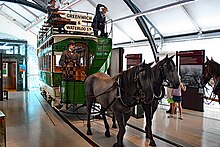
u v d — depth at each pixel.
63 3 10.67
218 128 5.80
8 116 7.18
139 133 5.28
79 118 6.87
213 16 7.90
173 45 10.46
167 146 4.42
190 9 8.21
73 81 6.47
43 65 10.17
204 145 4.48
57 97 7.13
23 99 11.03
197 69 8.24
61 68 6.84
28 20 16.38
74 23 7.12
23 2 11.30
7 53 16.31
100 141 4.65
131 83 3.81
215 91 4.74
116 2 10.02
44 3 12.46
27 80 16.14
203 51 8.04
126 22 11.41
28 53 17.42
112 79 4.41
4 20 16.95
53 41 6.98
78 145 4.45
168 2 8.45
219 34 8.21
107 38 7.22
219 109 8.60
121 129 4.00
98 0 10.44
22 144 4.52
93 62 7.05
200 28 8.90
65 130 5.57
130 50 13.46
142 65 3.86
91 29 7.21
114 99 3.96
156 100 4.72
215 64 4.99
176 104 7.95
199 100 8.21
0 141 3.35
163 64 4.55
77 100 6.51
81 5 11.50
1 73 10.71
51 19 7.46
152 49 10.80
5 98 11.27
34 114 7.51
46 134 5.22
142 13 8.90
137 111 6.86
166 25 9.91
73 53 6.64
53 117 7.06
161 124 6.20
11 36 17.44
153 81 4.59
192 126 6.00
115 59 8.52
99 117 6.75
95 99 5.03
